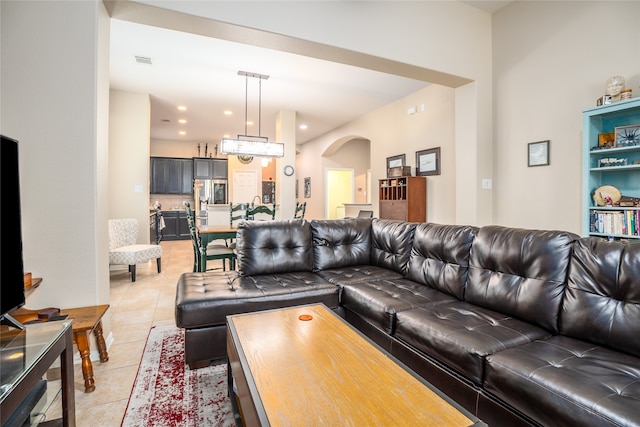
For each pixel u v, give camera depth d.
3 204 1.23
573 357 1.30
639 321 1.30
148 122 5.16
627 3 2.65
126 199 4.96
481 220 3.66
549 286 1.65
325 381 1.10
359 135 6.65
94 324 1.80
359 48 2.92
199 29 2.56
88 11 2.08
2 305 1.21
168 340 2.42
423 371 1.67
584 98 2.94
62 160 2.02
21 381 0.99
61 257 2.03
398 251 2.81
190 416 1.57
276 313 1.74
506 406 1.25
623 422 0.90
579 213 3.00
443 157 4.65
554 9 3.15
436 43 3.33
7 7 1.94
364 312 2.15
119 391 1.77
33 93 1.97
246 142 4.95
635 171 2.58
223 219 5.16
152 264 5.33
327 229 3.06
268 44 2.80
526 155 3.42
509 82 3.56
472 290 2.04
